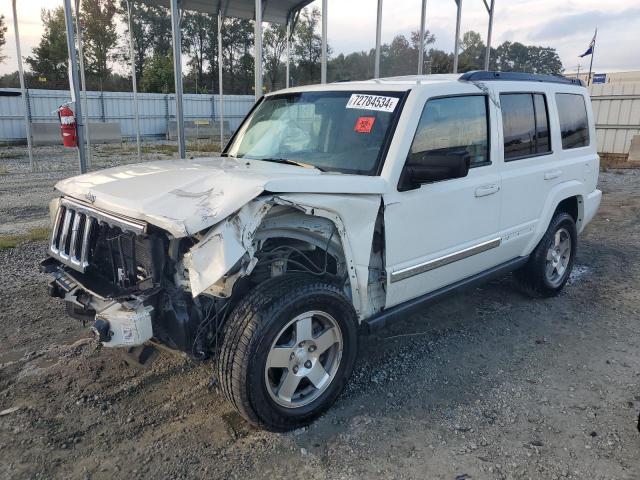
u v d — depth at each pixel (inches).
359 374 149.3
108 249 128.3
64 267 140.1
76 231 132.3
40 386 139.5
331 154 147.0
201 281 103.0
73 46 271.9
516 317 193.2
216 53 1913.1
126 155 768.9
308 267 138.7
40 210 372.5
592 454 115.2
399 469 110.1
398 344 169.2
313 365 124.7
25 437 118.6
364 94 153.2
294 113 167.9
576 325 186.4
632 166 664.4
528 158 184.5
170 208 110.9
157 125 1189.7
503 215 174.1
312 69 1210.6
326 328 126.7
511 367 155.0
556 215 208.1
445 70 716.0
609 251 285.1
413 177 135.1
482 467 110.8
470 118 161.3
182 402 133.9
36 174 565.9
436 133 148.9
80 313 132.7
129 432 121.4
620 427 125.1
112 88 1780.3
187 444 117.5
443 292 158.4
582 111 221.3
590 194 225.9
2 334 169.0
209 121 1143.6
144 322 107.9
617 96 729.0
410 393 139.7
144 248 116.3
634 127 725.9
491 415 129.9
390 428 124.1
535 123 189.8
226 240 103.5
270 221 117.9
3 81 1713.8
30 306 191.5
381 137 140.6
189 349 114.0
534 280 204.5
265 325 111.0
